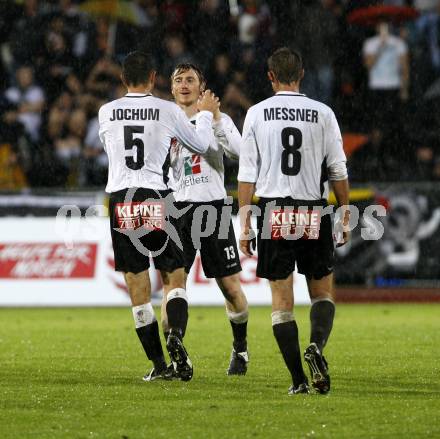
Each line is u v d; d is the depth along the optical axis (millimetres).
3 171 62125
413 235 55375
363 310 50375
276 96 23375
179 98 28469
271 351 33406
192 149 26203
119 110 25625
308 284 23750
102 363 30453
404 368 29047
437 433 19312
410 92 67000
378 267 55625
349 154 63906
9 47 66750
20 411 21703
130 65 25781
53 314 49094
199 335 38594
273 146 23109
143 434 19250
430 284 55469
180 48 66188
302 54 66625
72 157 62719
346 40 66875
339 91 66750
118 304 53312
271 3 67500
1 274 53875
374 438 18891
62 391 24547
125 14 67188
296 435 19141
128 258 25891
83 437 19016
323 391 22594
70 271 53688
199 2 67500
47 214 54438
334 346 34875
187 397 23516
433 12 69500
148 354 26469
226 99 63969
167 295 26031
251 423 20266
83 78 66750
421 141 65062
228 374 27812
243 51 65812
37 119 64188
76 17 67500
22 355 32594
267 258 23203
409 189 55188
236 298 27750
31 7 67375
